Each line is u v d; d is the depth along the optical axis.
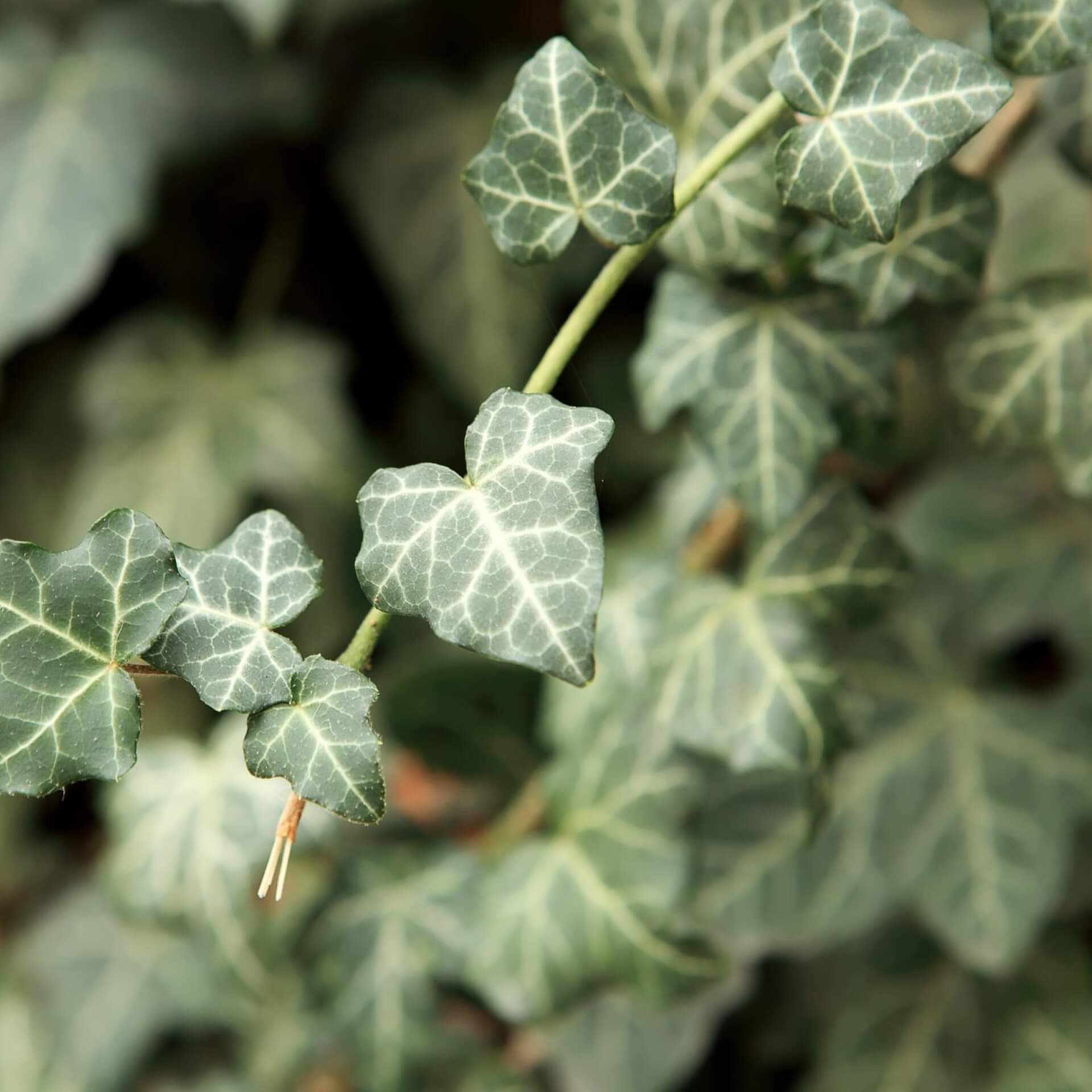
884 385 0.53
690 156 0.52
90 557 0.46
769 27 0.51
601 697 0.57
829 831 0.60
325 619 0.70
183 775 0.60
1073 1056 0.63
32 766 0.46
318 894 0.60
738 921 0.60
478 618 0.46
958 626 0.61
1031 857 0.60
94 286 0.70
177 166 0.67
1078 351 0.53
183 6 0.68
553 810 0.58
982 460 0.61
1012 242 0.60
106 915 0.73
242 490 0.71
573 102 0.49
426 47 0.69
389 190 0.67
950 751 0.61
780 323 0.53
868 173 0.48
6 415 0.75
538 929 0.58
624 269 0.49
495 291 0.66
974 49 0.53
